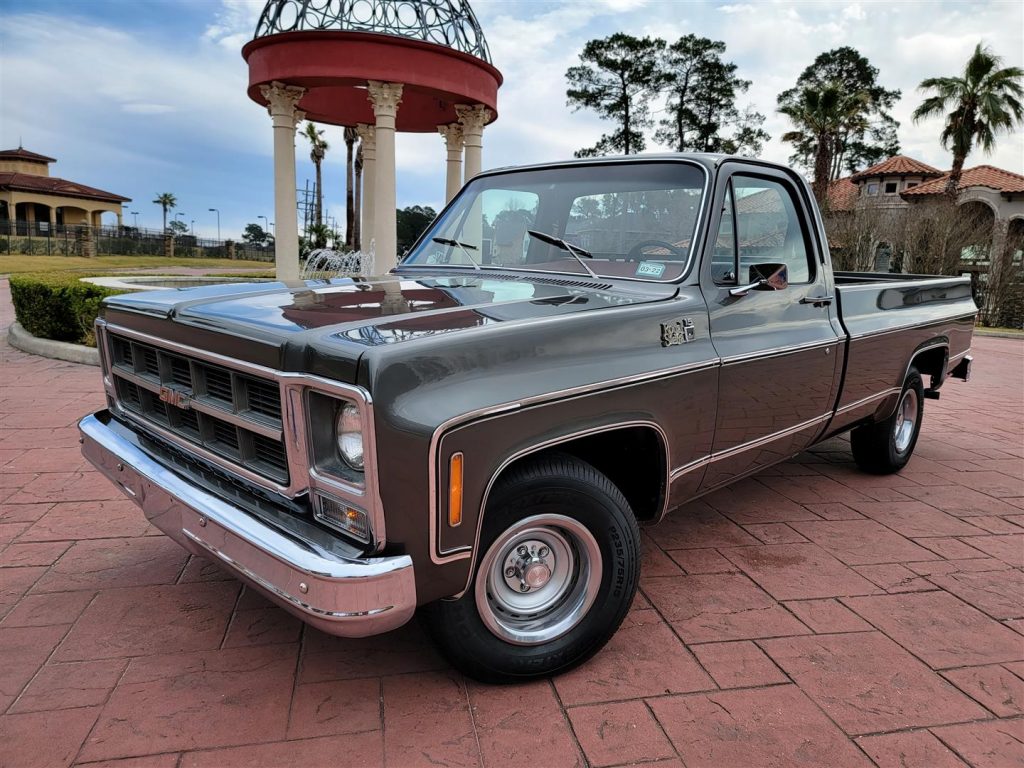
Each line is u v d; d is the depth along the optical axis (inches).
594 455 110.6
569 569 98.3
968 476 201.0
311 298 104.6
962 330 210.2
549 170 140.7
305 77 479.8
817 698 96.3
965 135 1122.0
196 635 106.3
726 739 87.7
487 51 551.8
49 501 156.5
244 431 87.9
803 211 141.9
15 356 335.6
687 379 106.9
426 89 495.2
